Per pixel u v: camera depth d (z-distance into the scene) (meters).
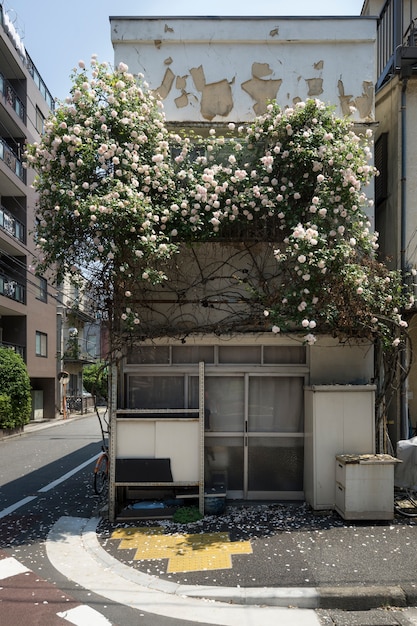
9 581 5.23
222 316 7.88
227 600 4.72
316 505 7.04
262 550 5.75
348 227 7.32
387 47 9.73
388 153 9.25
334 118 7.48
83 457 14.30
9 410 19.77
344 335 7.59
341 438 7.13
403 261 8.50
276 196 7.29
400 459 6.95
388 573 5.10
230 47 8.63
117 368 7.52
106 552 5.90
